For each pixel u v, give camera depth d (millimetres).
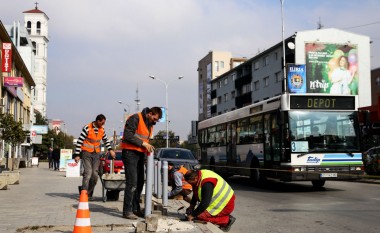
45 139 78188
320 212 10250
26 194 13047
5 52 34531
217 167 23266
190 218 7906
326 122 15266
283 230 8000
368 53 55594
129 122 7867
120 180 10391
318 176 14852
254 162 18000
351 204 11734
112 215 8320
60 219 7875
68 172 24078
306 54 53719
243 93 68938
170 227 7098
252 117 18391
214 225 7430
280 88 56688
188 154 20234
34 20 90125
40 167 44938
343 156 15117
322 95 15344
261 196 14203
